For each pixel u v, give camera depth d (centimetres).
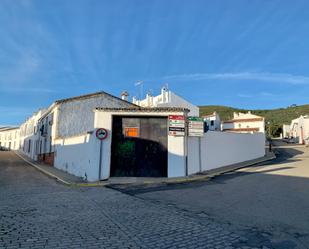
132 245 495
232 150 2094
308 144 4172
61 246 489
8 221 651
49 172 2025
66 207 813
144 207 805
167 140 1567
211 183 1268
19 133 6750
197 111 3834
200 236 543
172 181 1374
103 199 949
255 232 566
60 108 2727
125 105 2759
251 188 1075
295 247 486
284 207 765
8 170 2220
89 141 1566
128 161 1562
